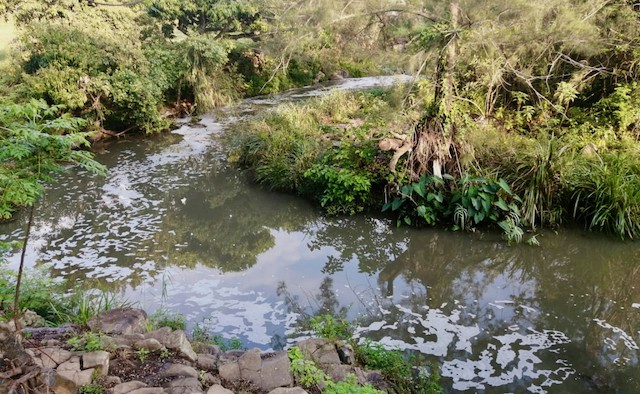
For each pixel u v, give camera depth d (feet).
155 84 43.42
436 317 17.95
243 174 33.37
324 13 25.35
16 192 9.82
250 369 12.50
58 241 23.90
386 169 26.53
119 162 35.88
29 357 10.02
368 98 43.65
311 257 23.20
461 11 22.40
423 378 14.19
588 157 25.21
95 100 39.24
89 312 16.37
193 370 12.09
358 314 18.22
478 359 15.47
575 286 19.83
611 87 30.50
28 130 9.11
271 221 27.30
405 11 24.34
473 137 26.02
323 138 33.76
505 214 23.71
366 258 22.97
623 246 22.27
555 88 31.27
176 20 52.47
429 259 22.45
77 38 39.04
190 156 37.24
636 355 15.61
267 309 18.58
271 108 47.83
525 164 24.40
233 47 53.78
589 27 24.47
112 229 25.54
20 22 41.29
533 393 14.02
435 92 24.48
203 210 28.48
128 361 12.18
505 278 20.67
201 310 18.43
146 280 20.59
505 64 26.84
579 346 16.10
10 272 14.83
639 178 23.48
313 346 13.96
